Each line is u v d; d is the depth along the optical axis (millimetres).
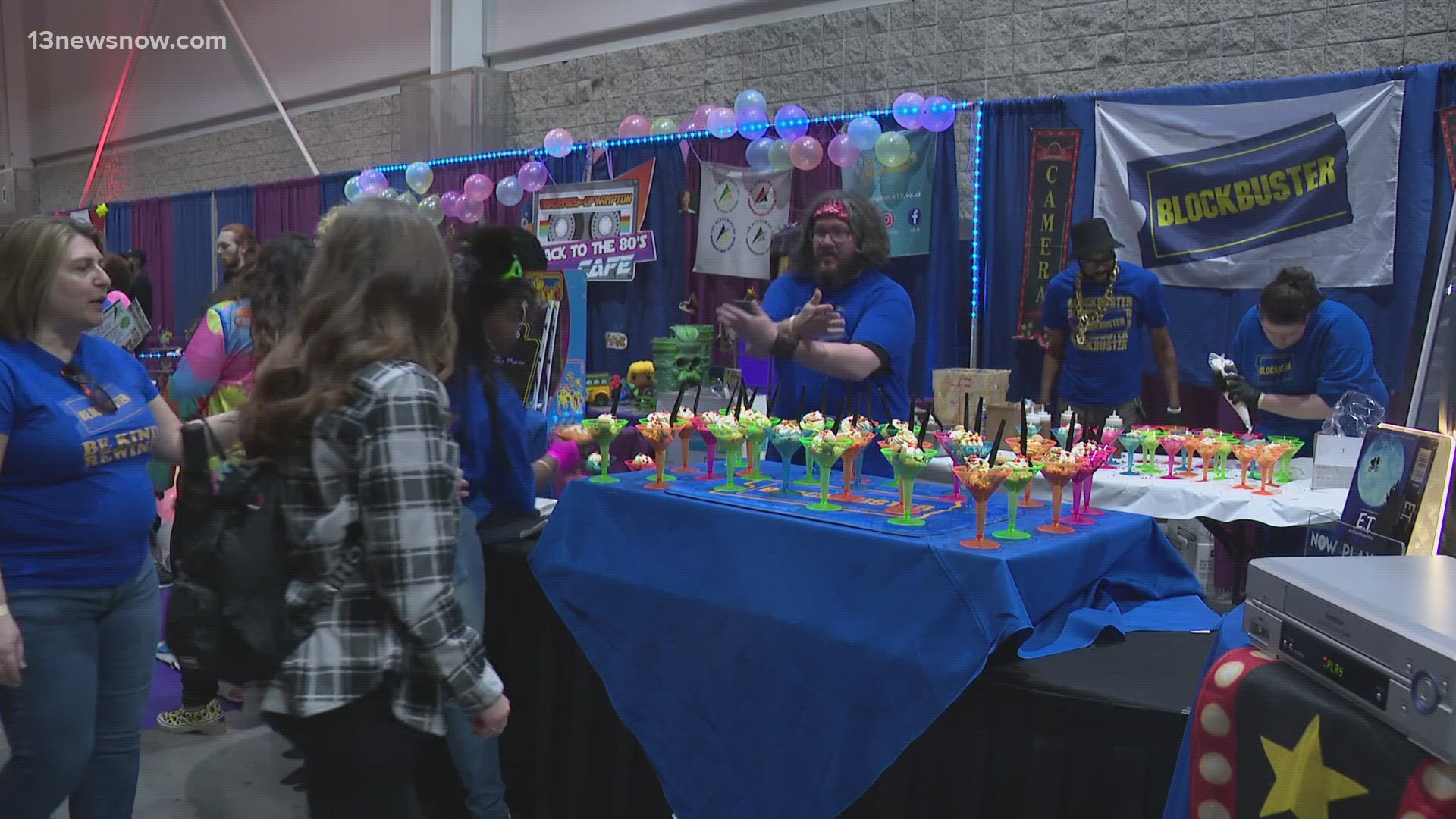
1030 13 5562
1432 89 4324
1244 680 1216
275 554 1407
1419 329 4395
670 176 6688
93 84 12961
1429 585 1139
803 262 3154
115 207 12086
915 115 5426
